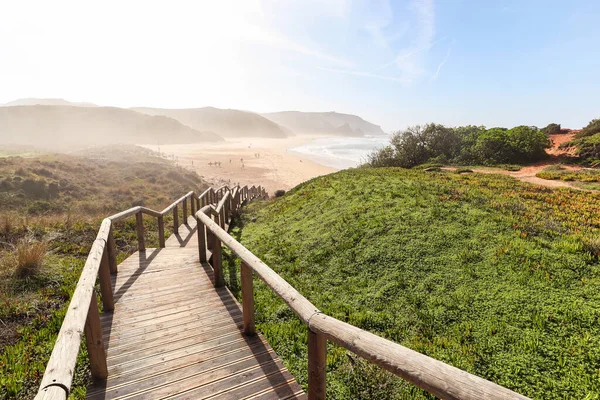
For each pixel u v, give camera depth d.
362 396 3.53
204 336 3.75
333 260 7.13
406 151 23.95
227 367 3.20
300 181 46.53
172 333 3.80
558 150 21.14
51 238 8.01
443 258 6.30
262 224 11.52
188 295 4.86
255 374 3.11
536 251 5.93
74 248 7.82
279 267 7.30
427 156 23.53
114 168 34.00
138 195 24.64
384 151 25.27
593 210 8.42
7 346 4.01
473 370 3.73
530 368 3.63
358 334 1.91
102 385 2.92
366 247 7.25
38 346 4.10
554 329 4.13
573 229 7.04
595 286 4.80
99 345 2.94
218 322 4.09
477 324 4.54
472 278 5.58
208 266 6.17
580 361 3.59
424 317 4.91
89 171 29.62
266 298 6.04
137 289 5.04
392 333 4.73
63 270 6.38
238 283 6.59
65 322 2.19
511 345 4.01
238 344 3.60
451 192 9.95
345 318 5.15
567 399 3.19
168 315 4.24
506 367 3.71
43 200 19.14
